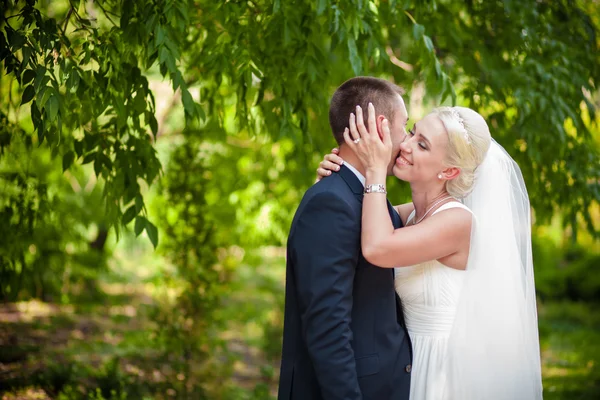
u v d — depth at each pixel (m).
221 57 3.52
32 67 2.70
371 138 2.24
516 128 4.64
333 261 2.10
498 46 4.84
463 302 2.40
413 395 2.40
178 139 7.79
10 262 4.31
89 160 3.38
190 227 5.60
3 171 4.46
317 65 3.58
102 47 3.00
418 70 4.86
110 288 10.66
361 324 2.24
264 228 7.30
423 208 2.49
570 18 4.70
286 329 2.31
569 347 8.41
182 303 5.54
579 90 4.42
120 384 4.95
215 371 5.51
